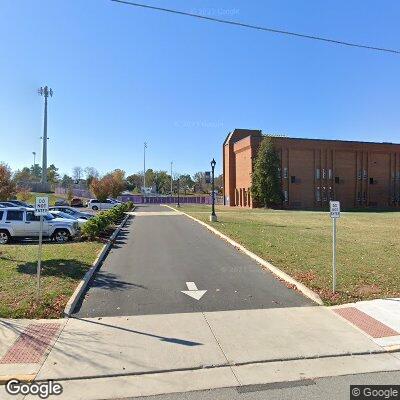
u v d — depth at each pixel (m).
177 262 12.92
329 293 9.02
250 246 15.55
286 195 62.44
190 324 7.26
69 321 7.37
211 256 14.00
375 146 67.75
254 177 60.25
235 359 5.89
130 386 5.16
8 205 37.22
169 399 4.88
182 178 142.38
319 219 34.69
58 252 13.85
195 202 90.88
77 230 19.67
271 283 10.14
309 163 64.00
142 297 8.91
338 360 5.91
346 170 66.12
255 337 6.68
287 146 62.72
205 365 5.70
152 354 6.02
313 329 7.03
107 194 67.69
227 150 73.00
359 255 13.83
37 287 8.63
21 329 6.92
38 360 5.78
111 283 10.12
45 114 89.75
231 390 5.07
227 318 7.58
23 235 18.97
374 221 33.00
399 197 69.50
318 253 14.05
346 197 66.06
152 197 90.69
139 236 20.11
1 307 7.76
